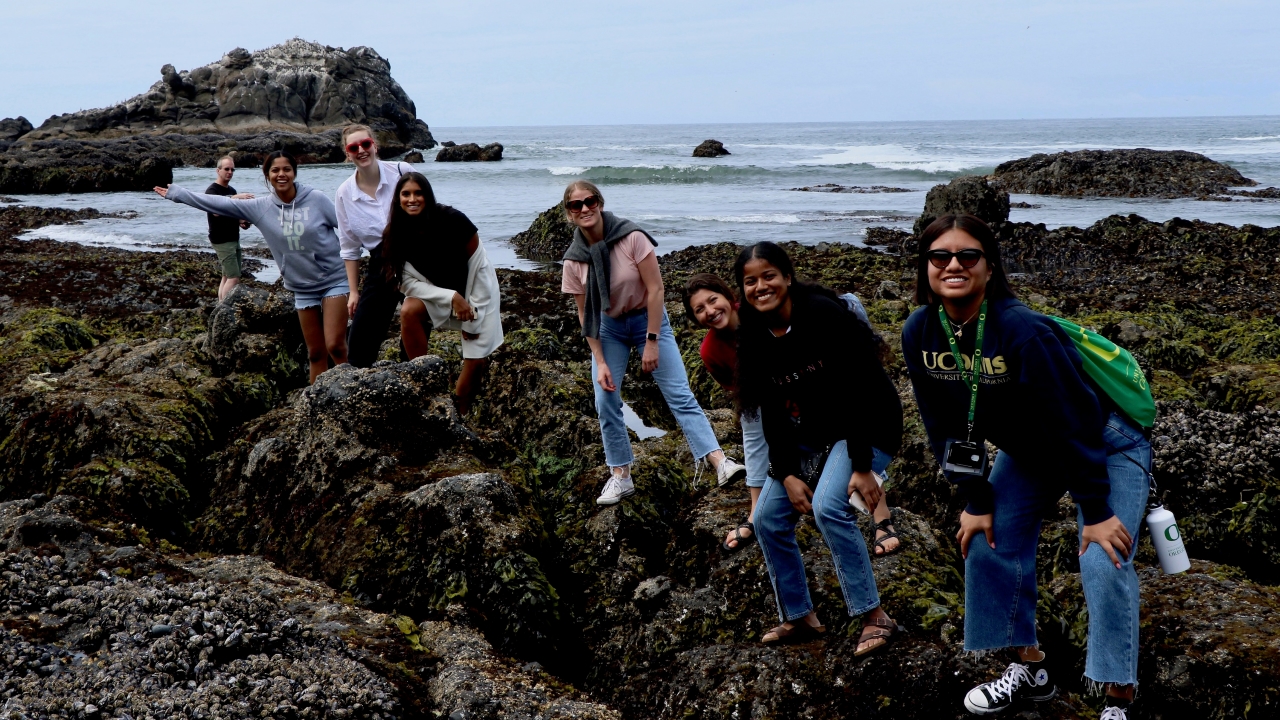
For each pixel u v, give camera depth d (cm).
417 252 586
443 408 543
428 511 450
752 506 478
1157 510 332
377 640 379
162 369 712
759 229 2192
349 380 530
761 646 387
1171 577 431
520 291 1186
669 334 525
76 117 7312
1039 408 304
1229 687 359
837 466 360
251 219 655
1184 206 2655
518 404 686
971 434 332
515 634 418
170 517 526
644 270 501
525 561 432
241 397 680
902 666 358
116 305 1134
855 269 1464
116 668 326
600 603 458
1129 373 319
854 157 5575
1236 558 504
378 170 632
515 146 7812
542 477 600
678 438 639
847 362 345
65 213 2559
